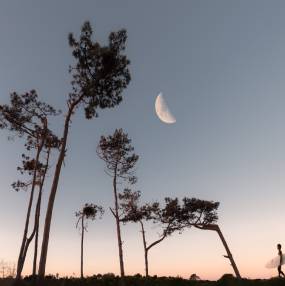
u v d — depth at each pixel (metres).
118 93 25.45
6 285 25.05
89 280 31.92
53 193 20.88
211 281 28.36
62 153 22.14
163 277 31.39
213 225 36.03
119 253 33.62
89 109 24.92
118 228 35.56
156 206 38.84
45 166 30.92
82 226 44.19
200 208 36.78
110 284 31.36
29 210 26.70
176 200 37.97
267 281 24.95
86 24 24.09
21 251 25.27
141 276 33.16
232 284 26.30
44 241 19.75
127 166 38.25
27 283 25.12
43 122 30.75
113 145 37.94
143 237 39.28
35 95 30.34
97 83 24.39
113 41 24.75
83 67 24.55
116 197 37.25
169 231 37.94
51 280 31.16
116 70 24.81
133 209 39.28
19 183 30.39
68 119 23.42
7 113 29.97
